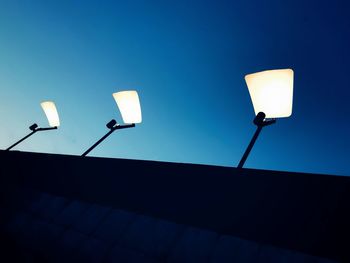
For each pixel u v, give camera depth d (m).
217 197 3.13
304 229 2.48
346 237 2.26
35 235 3.60
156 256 2.72
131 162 4.02
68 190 4.29
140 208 3.49
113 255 2.90
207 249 2.60
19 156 5.26
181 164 3.61
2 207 4.43
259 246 2.47
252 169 3.12
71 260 3.08
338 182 2.58
